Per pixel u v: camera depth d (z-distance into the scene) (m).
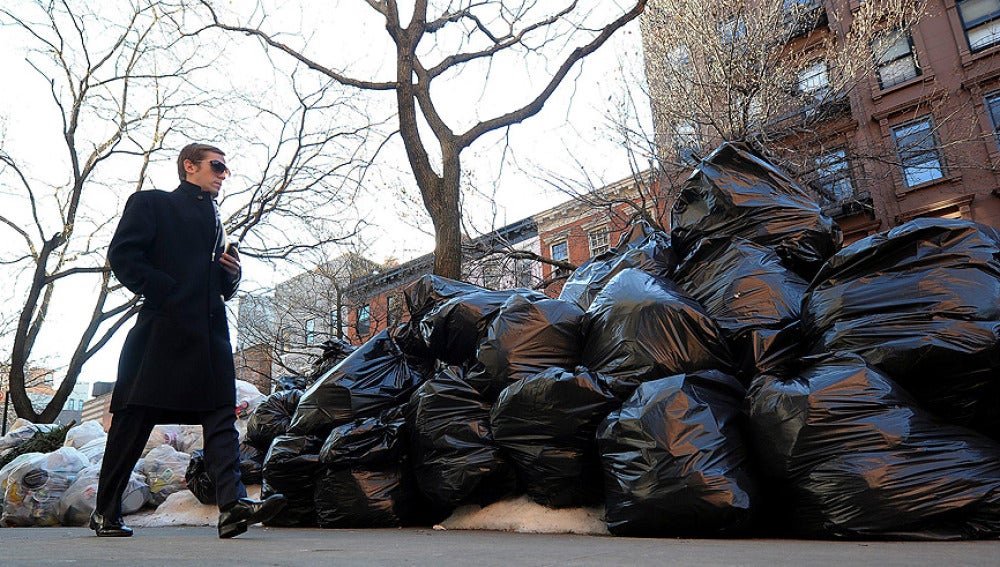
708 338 2.68
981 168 13.12
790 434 2.08
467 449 2.99
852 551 1.52
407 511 3.33
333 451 3.31
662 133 11.74
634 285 2.94
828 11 14.17
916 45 14.70
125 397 2.29
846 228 14.81
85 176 12.69
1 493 5.11
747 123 10.80
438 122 6.82
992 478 1.90
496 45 7.20
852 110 14.92
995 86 13.79
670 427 2.18
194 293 2.35
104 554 1.51
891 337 2.22
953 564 1.22
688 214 3.53
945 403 2.15
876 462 1.92
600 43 6.96
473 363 3.39
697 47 11.05
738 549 1.62
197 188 2.54
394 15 6.83
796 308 2.88
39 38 11.69
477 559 1.39
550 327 3.05
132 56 12.21
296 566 1.22
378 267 17.44
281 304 17.94
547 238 20.73
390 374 3.81
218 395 2.35
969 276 2.24
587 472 2.64
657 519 2.12
